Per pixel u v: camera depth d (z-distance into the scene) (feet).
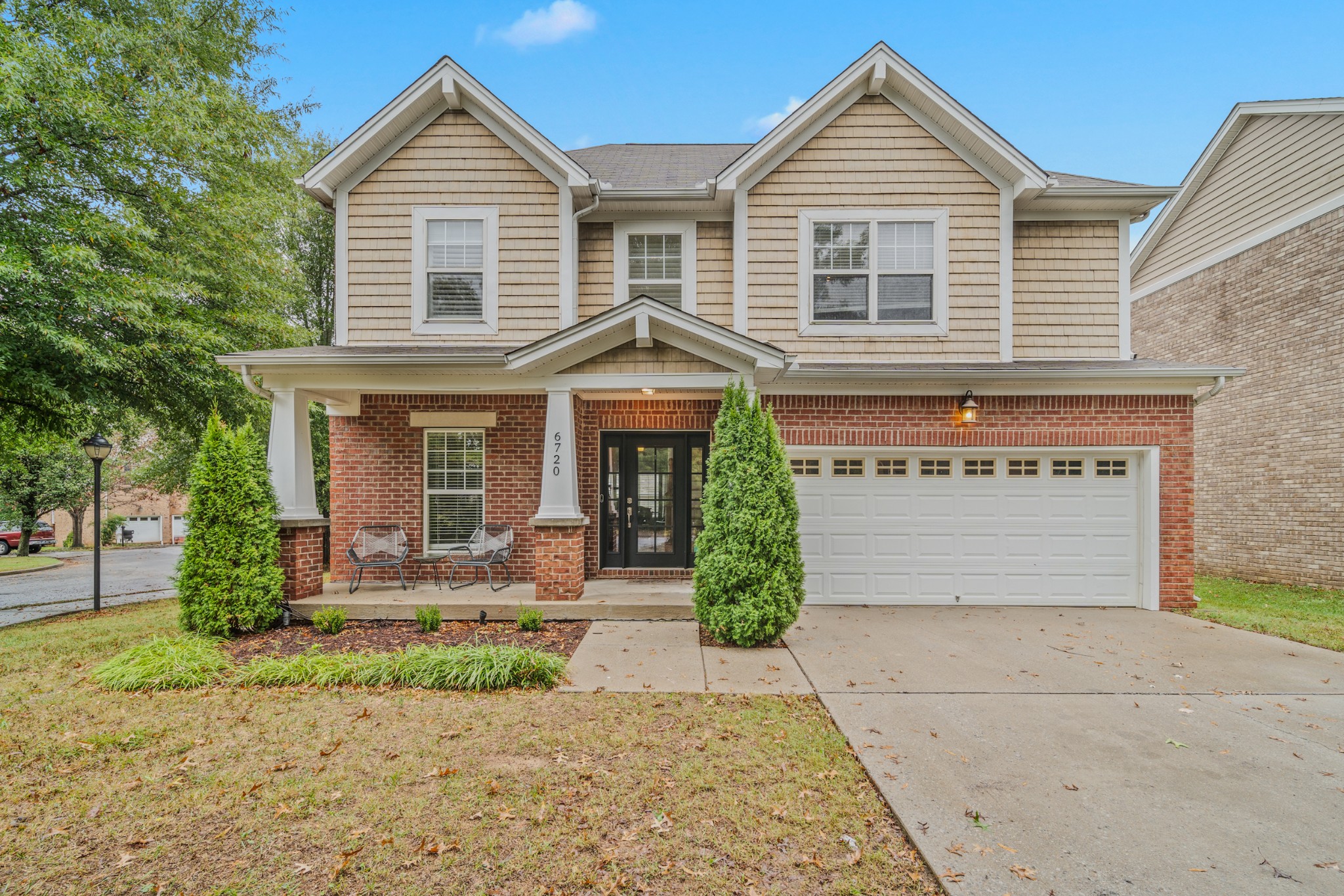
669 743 12.89
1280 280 34.81
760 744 12.80
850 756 12.34
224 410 38.40
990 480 26.94
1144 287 45.03
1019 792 10.89
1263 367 35.73
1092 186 27.12
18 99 27.37
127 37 32.22
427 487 29.25
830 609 26.11
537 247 28.07
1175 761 12.14
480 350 26.76
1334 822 10.00
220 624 21.24
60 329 28.68
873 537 26.94
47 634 23.13
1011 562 26.84
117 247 32.14
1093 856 9.06
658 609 23.58
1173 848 9.27
